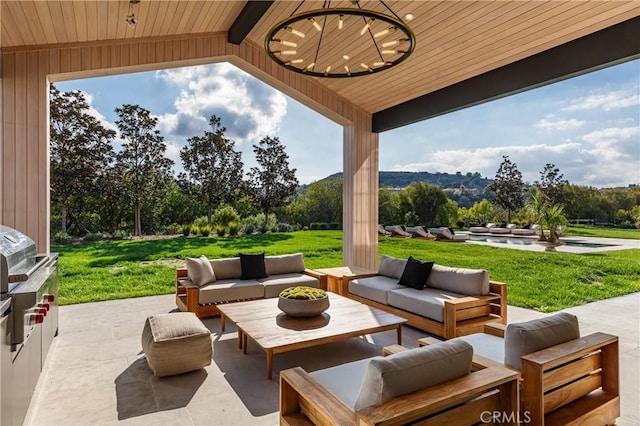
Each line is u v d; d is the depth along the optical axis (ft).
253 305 14.05
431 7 14.01
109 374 10.77
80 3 12.96
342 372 7.45
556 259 26.61
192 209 35.04
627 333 14.71
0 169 14.93
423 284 16.05
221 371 10.99
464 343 6.03
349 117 23.58
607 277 23.95
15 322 7.22
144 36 17.35
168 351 10.30
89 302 19.76
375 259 24.53
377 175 24.66
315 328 11.42
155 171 33.09
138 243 31.48
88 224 30.14
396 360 5.30
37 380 9.35
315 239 39.81
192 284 16.79
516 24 13.58
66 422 8.27
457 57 16.53
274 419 8.45
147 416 8.54
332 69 20.31
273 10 16.55
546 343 7.21
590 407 7.24
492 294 14.65
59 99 29.32
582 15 12.37
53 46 15.85
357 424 4.82
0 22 13.15
